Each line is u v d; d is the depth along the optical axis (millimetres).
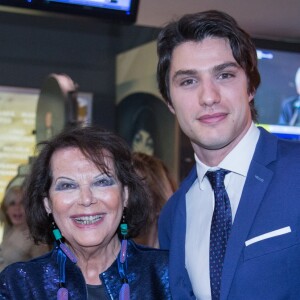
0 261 3410
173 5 3904
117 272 2047
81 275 2008
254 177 1908
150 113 4219
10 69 4289
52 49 4383
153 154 4191
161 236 2328
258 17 4047
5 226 3453
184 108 1935
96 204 1973
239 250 1838
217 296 1898
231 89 1899
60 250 2047
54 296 1982
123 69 4422
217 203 1977
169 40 1978
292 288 1767
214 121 1893
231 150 1972
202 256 1992
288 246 1776
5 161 4039
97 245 1985
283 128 4191
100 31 4434
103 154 2014
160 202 2773
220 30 1907
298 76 4230
